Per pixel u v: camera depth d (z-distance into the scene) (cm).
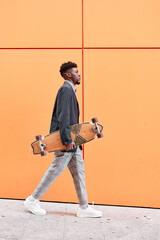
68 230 240
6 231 233
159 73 327
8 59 335
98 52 330
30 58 334
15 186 332
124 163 325
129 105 326
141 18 329
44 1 334
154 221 272
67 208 307
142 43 328
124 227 253
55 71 332
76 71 285
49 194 331
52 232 234
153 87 326
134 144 325
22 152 332
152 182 323
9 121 334
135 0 330
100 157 327
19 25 335
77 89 329
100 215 279
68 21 333
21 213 281
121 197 325
